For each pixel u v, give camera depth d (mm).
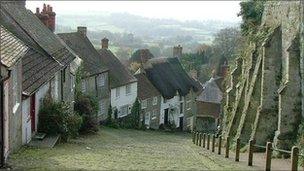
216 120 63844
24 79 20391
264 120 26375
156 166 16344
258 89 27859
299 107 23625
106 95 49250
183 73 66188
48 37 31969
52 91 26266
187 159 19938
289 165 19016
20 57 17203
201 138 31297
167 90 59844
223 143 29984
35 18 34031
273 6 28297
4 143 15086
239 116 30594
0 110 14719
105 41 55594
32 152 18391
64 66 28234
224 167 16719
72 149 21312
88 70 45281
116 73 52438
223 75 75250
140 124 54250
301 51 23359
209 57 103188
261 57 27672
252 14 32656
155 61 62094
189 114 65438
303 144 21719
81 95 35000
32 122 22422
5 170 14148
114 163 16781
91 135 32656
